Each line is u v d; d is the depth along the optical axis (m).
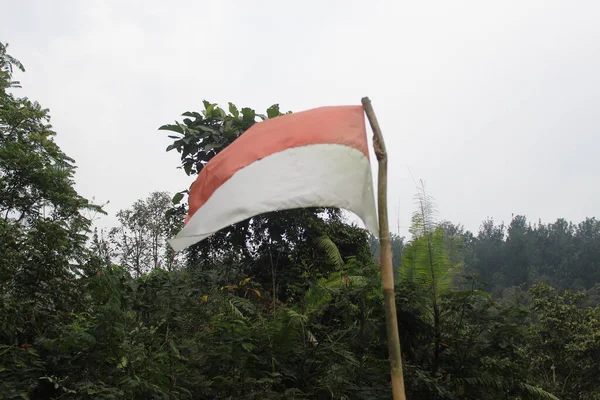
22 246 6.02
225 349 5.31
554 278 56.69
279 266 9.77
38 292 5.84
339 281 6.70
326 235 9.16
